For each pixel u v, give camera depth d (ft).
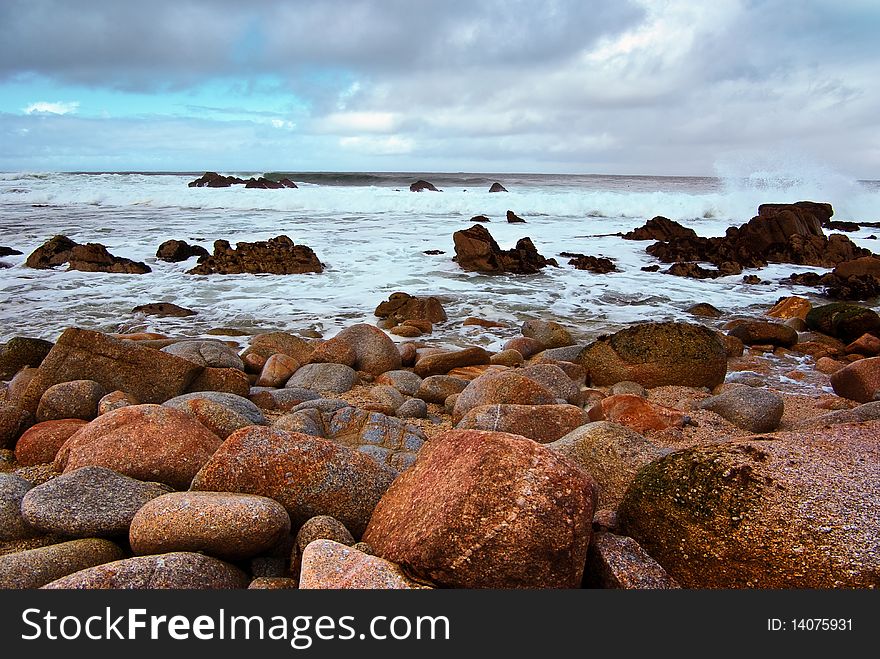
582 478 9.46
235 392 21.43
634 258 62.34
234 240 67.36
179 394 20.48
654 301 45.60
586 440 13.75
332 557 9.12
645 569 9.32
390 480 12.42
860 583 8.46
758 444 10.57
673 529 9.68
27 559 9.53
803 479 9.59
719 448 10.48
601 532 10.15
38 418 17.29
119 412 14.07
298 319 38.24
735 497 9.51
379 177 179.63
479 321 37.55
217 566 9.55
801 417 21.12
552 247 67.10
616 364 25.38
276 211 97.55
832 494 9.28
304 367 25.07
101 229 74.74
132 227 76.89
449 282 50.08
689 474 10.04
